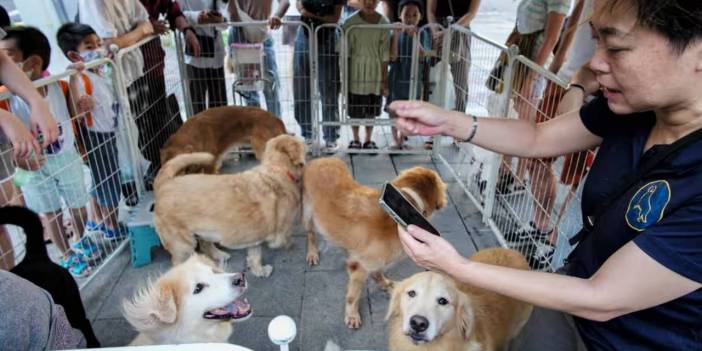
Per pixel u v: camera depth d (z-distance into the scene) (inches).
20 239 104.5
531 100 115.7
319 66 179.9
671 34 27.1
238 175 108.9
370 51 174.4
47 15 164.1
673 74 28.7
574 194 93.9
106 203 123.6
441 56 175.5
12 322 36.0
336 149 193.3
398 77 187.5
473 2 181.2
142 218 118.3
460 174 168.7
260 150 153.3
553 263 104.2
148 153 146.6
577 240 46.4
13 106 89.1
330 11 173.2
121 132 126.6
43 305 40.4
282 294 110.5
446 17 179.0
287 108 221.3
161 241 110.1
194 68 175.3
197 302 75.9
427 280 69.7
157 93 153.9
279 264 121.8
